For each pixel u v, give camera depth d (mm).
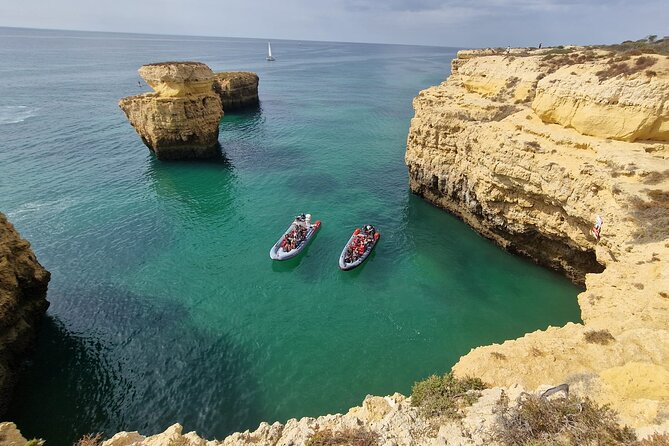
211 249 33531
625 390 10797
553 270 30031
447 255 32750
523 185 27719
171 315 25812
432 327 25078
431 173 39375
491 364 13297
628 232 19859
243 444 12008
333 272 30875
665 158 22828
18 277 22141
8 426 13656
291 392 20625
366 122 76625
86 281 28797
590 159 24141
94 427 18672
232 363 22359
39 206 39250
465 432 10250
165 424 18922
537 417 9820
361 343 23828
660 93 22812
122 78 117000
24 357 22078
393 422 11242
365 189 45844
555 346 13781
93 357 22484
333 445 10805
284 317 25938
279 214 39875
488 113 35562
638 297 15727
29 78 110812
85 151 54406
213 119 54875
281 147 60906
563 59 37062
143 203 41469
